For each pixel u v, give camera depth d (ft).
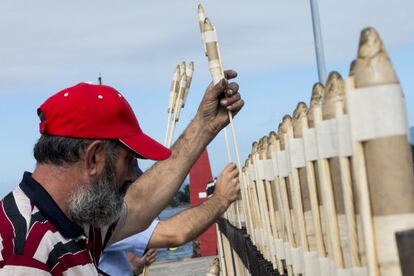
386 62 5.89
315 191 8.40
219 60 13.41
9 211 9.14
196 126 14.02
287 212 10.41
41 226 9.02
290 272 10.83
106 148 9.59
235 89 13.62
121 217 12.33
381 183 5.86
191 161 13.99
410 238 5.39
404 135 5.84
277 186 11.09
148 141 10.09
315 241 8.79
